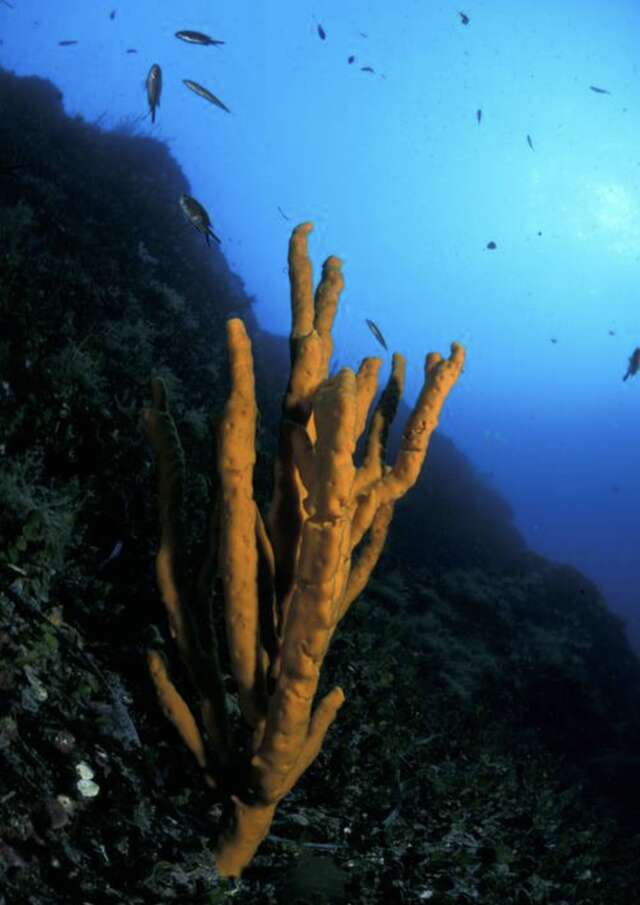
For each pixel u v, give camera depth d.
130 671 2.97
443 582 11.48
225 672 3.31
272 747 2.09
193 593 2.46
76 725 2.45
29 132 10.95
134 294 8.51
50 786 2.17
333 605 1.91
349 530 2.08
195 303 11.20
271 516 2.41
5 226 6.45
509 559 14.91
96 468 4.04
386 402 2.56
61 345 5.32
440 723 5.27
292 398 2.30
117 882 2.07
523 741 7.89
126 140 14.73
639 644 24.17
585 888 3.88
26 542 2.79
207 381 8.57
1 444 3.52
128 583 3.46
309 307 2.41
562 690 9.78
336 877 2.55
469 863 3.42
